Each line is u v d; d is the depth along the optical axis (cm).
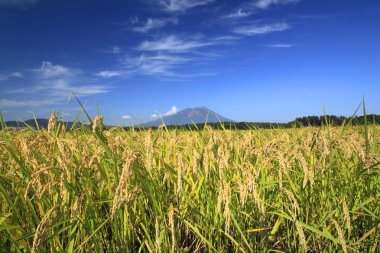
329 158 462
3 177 310
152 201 344
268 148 430
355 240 448
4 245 308
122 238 340
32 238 308
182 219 342
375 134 474
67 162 326
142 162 351
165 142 483
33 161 357
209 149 382
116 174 332
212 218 387
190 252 420
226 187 327
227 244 399
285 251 428
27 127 475
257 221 398
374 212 437
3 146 362
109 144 375
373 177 461
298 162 460
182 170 331
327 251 427
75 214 290
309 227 338
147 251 388
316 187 434
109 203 365
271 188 423
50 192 306
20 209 335
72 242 303
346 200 432
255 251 401
